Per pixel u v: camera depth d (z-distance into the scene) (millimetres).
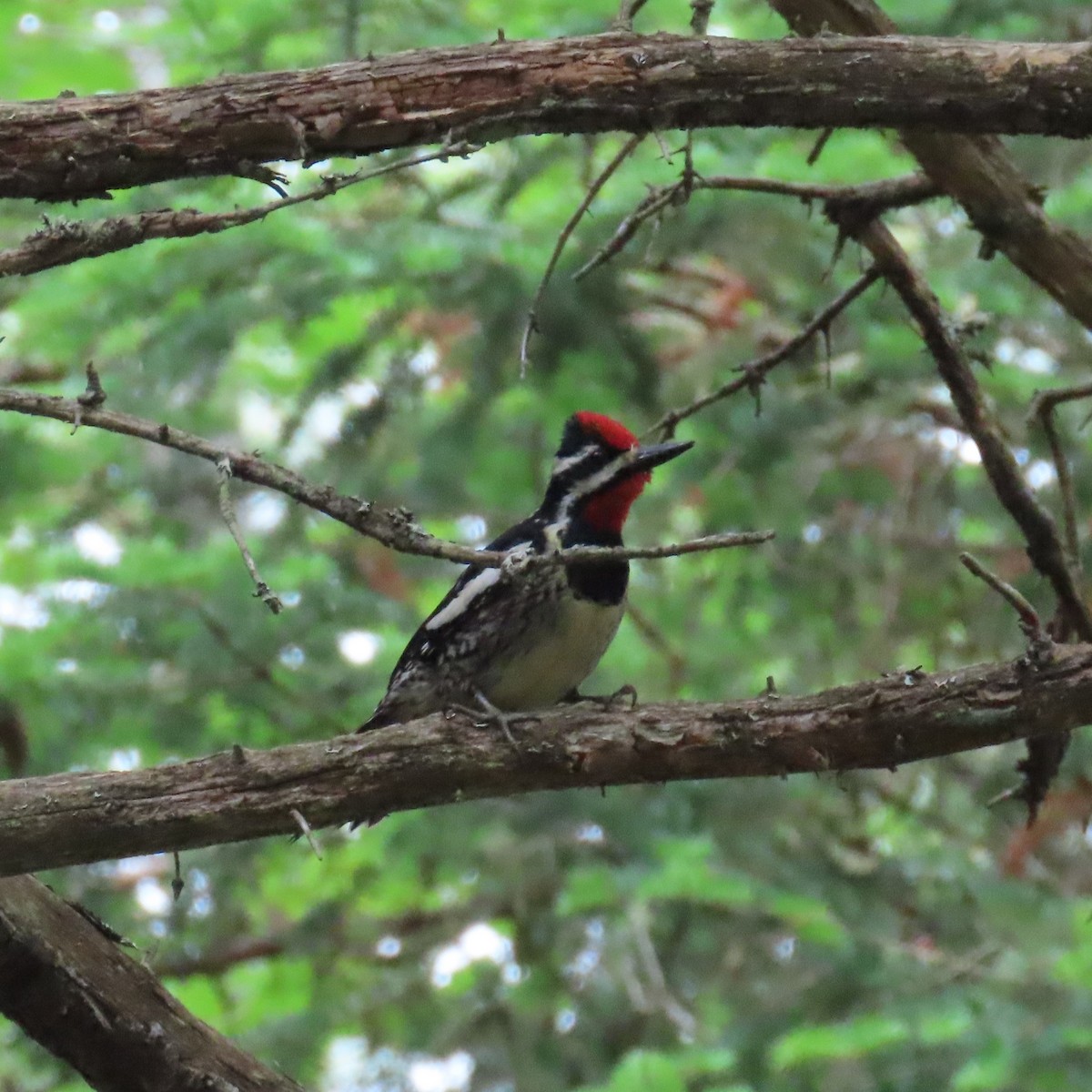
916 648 14859
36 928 6875
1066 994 11352
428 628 8977
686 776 6367
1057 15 10633
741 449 12680
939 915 12703
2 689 11914
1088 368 13883
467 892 14719
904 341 12477
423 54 5930
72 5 13633
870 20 7547
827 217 8758
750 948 12859
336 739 6309
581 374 11109
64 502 14242
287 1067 13180
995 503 13875
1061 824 13516
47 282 11188
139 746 12383
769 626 14555
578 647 8773
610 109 6008
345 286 11039
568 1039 13180
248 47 10727
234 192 11188
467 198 12078
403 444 12312
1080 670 6109
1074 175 11836
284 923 15125
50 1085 12086
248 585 12352
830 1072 11211
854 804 13711
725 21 12680
